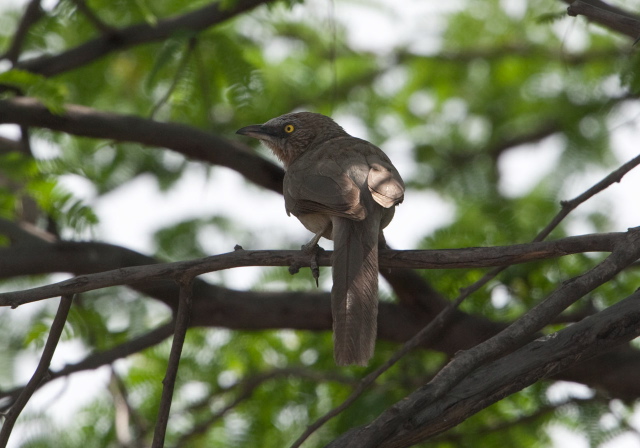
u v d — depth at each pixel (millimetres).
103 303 12891
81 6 11367
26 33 11625
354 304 7750
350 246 8227
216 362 12523
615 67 14016
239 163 11711
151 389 12336
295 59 15031
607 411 11047
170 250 13852
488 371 6684
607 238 7055
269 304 11383
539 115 15711
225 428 11984
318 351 12312
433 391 6320
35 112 10898
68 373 10891
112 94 13852
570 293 6625
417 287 11039
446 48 15766
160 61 10266
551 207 13648
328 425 11562
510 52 15633
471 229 12602
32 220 12477
